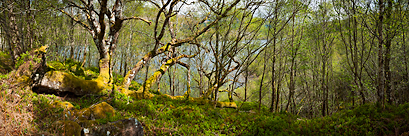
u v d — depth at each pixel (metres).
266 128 9.58
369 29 9.80
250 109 13.70
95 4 18.31
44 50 10.12
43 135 5.85
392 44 13.13
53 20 16.45
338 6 10.70
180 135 8.60
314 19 12.71
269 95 21.41
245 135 9.20
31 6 13.77
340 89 18.64
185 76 25.97
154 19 20.77
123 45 23.17
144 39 22.03
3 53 15.96
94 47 28.12
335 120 9.49
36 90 9.56
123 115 9.30
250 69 16.11
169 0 10.22
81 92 10.48
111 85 11.62
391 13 9.45
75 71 15.73
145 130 8.38
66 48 23.47
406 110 8.52
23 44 13.18
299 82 18.05
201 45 11.59
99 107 8.53
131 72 12.76
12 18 12.73
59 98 9.79
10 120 6.09
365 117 8.84
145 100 11.59
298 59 14.56
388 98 10.34
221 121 10.38
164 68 13.62
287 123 9.78
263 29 13.02
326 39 12.38
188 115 10.44
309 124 9.39
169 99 12.84
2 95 7.70
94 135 6.72
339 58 18.81
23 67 9.33
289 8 11.24
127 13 18.53
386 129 7.82
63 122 6.42
